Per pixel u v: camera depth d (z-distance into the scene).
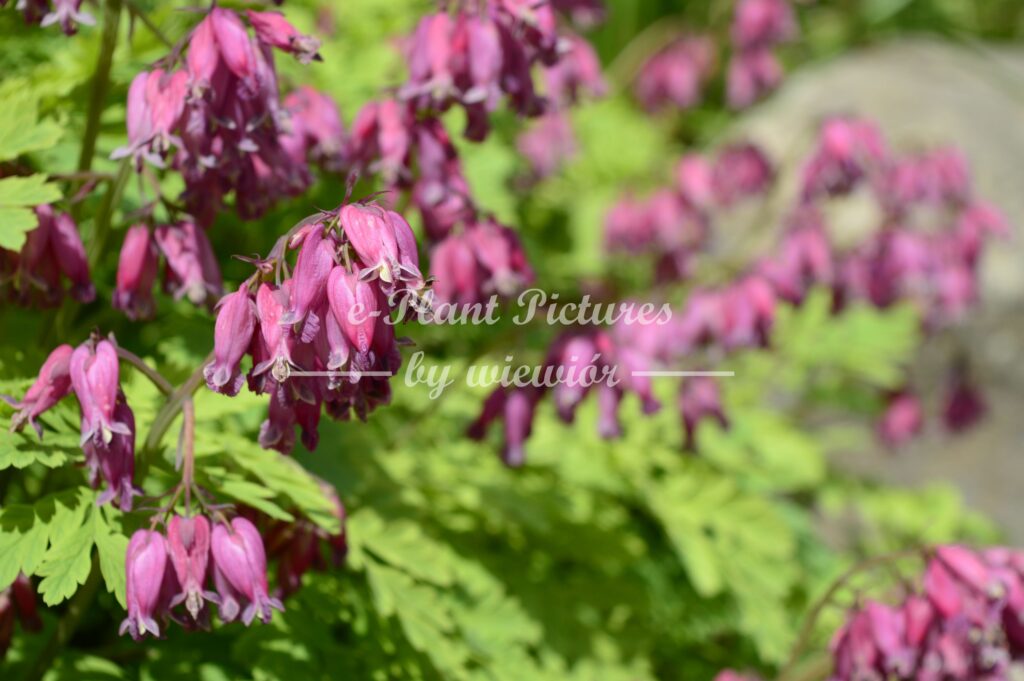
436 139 0.68
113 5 0.62
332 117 0.67
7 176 0.61
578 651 0.74
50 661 0.62
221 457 0.63
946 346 1.14
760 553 0.81
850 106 1.40
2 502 0.65
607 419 0.70
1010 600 0.65
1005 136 1.34
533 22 0.65
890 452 1.11
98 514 0.59
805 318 1.03
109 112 0.68
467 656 0.68
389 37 0.87
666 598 0.84
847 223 1.22
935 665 0.66
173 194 0.69
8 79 0.67
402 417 0.78
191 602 0.56
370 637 0.68
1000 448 1.14
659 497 0.81
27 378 0.62
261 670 0.64
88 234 0.69
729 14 1.60
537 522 0.73
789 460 0.93
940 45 1.59
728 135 1.44
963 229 0.98
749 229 1.23
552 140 1.01
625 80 1.49
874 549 0.97
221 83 0.59
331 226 0.53
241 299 0.54
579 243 1.09
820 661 0.70
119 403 0.57
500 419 0.81
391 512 0.71
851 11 1.91
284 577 0.63
